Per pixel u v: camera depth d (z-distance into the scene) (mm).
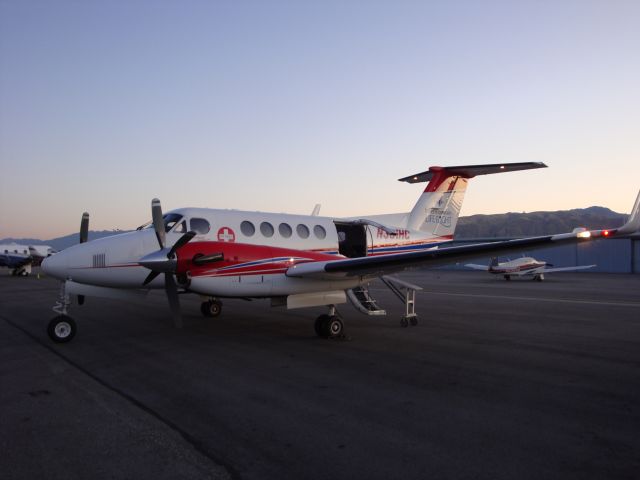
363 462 3619
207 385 5715
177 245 8047
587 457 3727
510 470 3498
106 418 4535
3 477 3338
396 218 13078
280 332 9766
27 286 23922
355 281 9328
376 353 7695
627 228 6785
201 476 3369
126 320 11383
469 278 33188
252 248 8539
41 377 6051
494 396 5336
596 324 10914
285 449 3850
